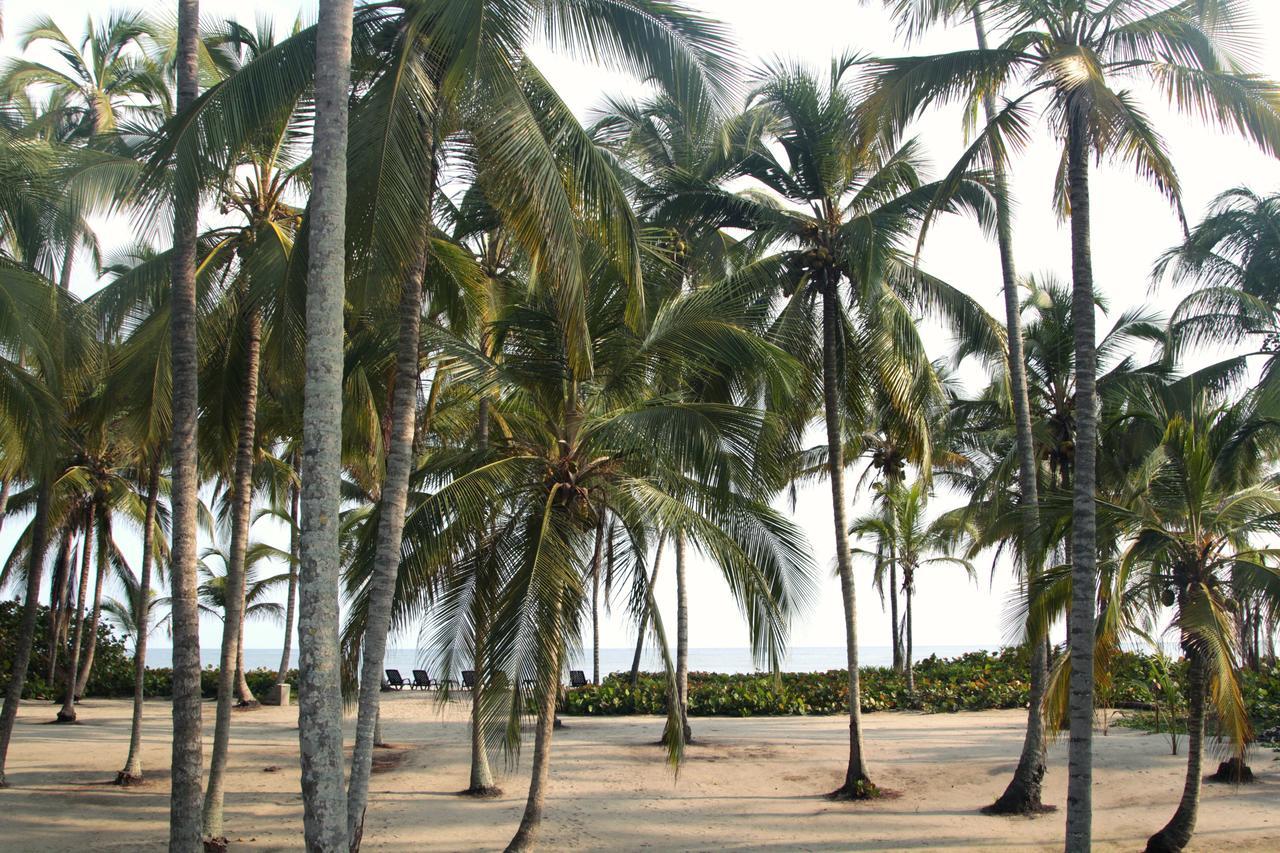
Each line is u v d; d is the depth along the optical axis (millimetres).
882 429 18266
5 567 28422
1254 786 15203
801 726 23609
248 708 27469
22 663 15562
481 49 8609
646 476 11953
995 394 22547
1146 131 9773
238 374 13305
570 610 11016
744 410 11203
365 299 8742
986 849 12156
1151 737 19766
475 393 12219
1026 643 12367
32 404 11484
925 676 30984
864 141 11383
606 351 11977
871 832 13062
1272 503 12297
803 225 15461
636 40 9258
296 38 9297
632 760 18344
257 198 12492
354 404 13734
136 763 16078
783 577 12109
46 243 11852
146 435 12164
